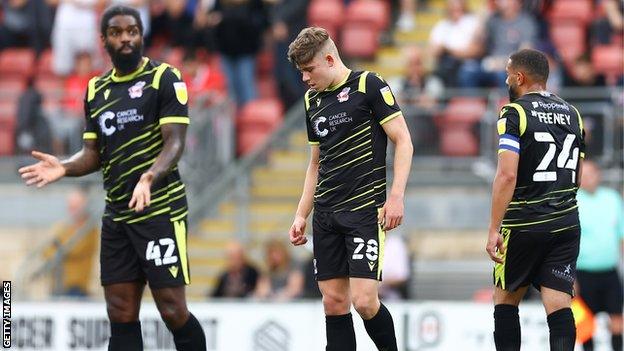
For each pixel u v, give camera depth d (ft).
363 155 94.63
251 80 197.47
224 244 184.44
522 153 96.43
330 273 96.22
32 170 97.35
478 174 180.65
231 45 195.52
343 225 94.79
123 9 96.37
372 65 209.26
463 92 181.78
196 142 185.88
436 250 181.78
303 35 94.79
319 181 96.43
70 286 174.29
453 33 194.90
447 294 180.04
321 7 211.61
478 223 180.75
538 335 146.20
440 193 181.68
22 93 193.88
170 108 96.22
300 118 193.16
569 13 209.26
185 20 207.92
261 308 151.12
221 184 185.98
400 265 165.68
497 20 194.70
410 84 187.42
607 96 177.99
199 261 183.83
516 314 99.09
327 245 96.12
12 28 220.84
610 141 176.86
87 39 209.26
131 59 96.43
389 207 93.15
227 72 196.85
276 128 191.52
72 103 193.26
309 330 150.30
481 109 180.55
